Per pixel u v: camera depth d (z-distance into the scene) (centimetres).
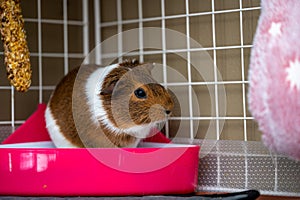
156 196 99
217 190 114
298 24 87
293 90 87
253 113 94
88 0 140
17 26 107
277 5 90
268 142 94
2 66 125
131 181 100
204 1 120
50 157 100
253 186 111
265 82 90
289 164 107
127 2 135
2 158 102
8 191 102
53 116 116
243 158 112
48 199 98
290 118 87
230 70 117
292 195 107
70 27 137
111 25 137
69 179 100
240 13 115
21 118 128
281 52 88
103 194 100
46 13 133
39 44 130
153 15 130
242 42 115
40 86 131
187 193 104
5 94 126
